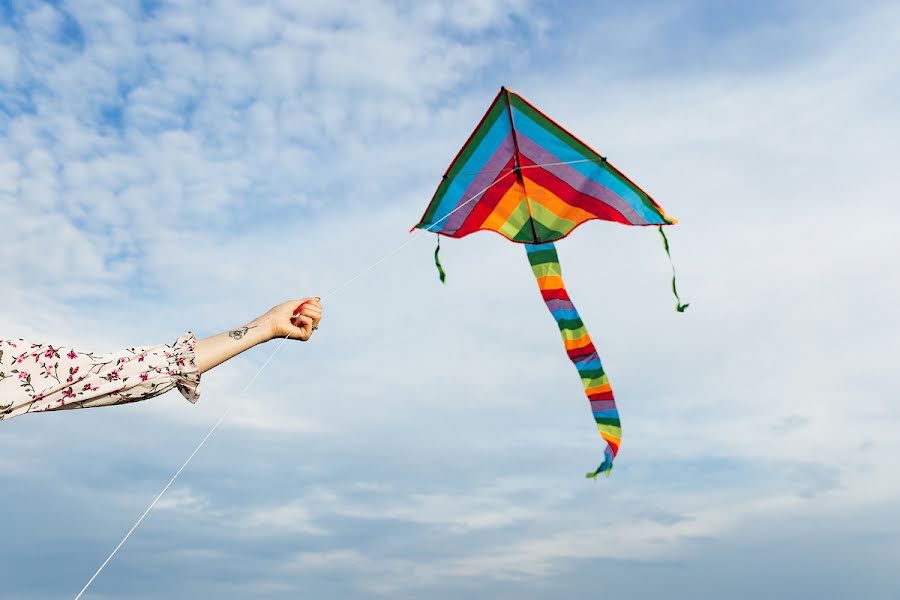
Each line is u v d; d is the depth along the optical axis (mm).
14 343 1992
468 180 5215
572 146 4961
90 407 2033
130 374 2057
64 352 2018
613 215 5301
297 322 2346
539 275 5441
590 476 3797
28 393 1943
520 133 4930
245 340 2238
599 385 5066
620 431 4961
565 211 5355
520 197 5301
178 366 2119
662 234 5340
